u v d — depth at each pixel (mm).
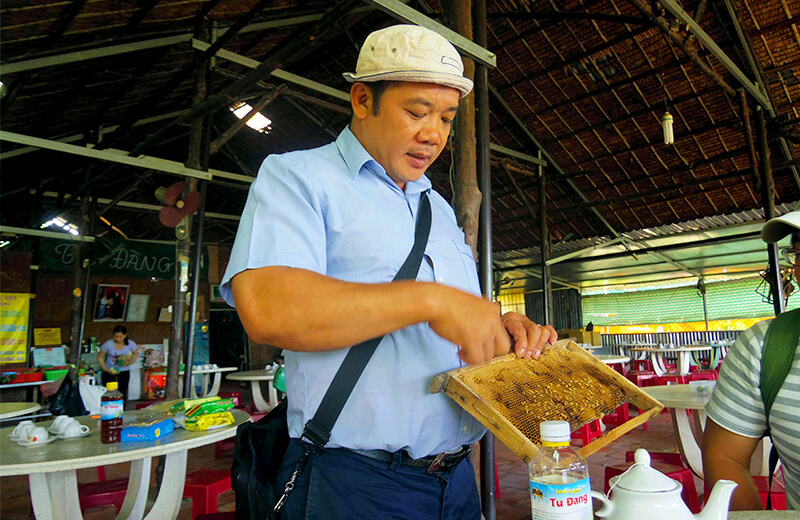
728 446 1450
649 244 10602
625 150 8242
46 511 1954
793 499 1365
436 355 1054
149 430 2053
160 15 5277
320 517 924
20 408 3400
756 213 8773
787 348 1339
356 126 1123
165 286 11664
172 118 8609
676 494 824
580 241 10953
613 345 12773
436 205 1271
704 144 7668
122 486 2562
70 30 4809
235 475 983
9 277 8922
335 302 801
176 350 5148
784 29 5855
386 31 1035
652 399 1193
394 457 987
